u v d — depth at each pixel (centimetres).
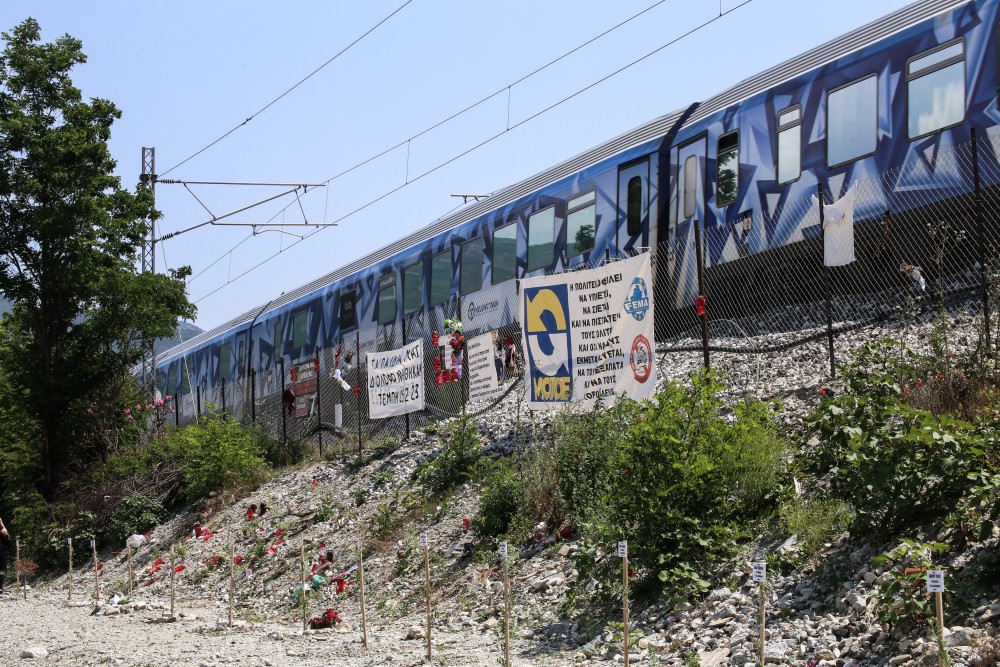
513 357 1847
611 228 1895
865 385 902
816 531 816
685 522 895
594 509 1068
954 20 1353
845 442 822
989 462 741
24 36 2475
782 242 1566
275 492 1927
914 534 755
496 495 1226
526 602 995
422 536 889
